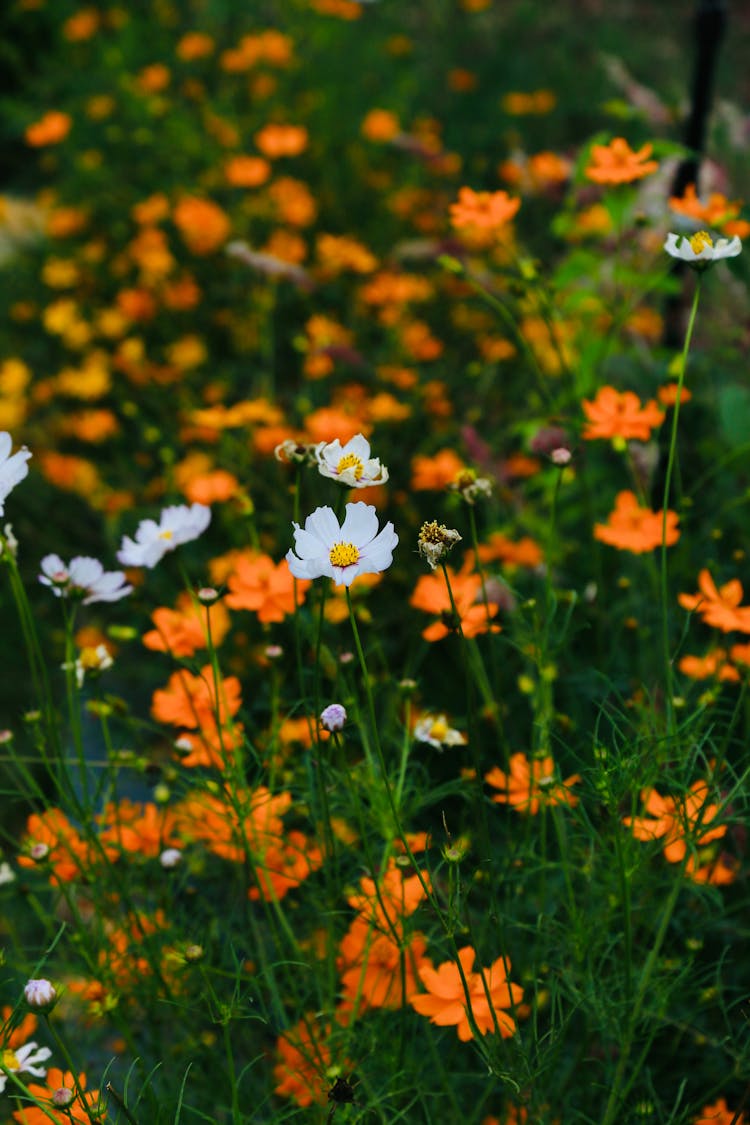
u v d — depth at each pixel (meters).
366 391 3.38
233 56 4.77
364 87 5.04
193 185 4.43
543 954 2.34
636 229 2.71
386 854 2.29
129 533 3.13
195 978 2.37
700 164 2.82
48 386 3.76
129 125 4.86
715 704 2.40
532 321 3.26
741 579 2.68
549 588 2.36
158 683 2.89
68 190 4.64
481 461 2.77
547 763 2.34
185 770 2.61
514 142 4.67
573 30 5.83
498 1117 2.37
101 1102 2.18
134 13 5.70
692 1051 2.37
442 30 5.75
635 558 2.68
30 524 3.36
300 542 2.15
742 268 2.60
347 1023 2.29
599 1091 2.33
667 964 2.30
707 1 2.73
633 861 2.25
